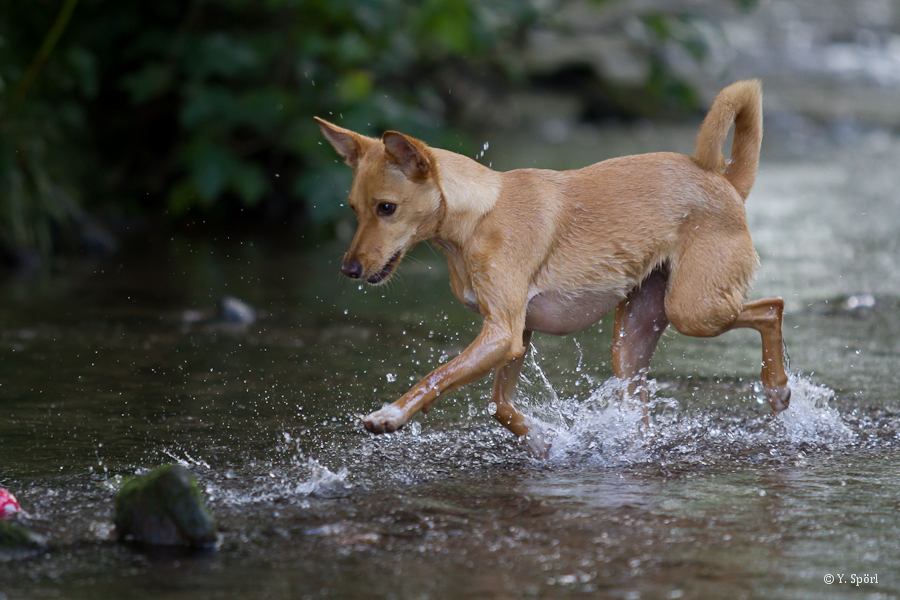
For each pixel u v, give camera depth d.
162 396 7.09
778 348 6.11
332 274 12.44
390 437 6.17
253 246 14.58
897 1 40.38
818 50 32.34
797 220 14.68
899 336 8.54
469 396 7.19
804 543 4.24
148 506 4.39
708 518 4.56
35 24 14.30
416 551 4.20
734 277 5.93
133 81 14.09
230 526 4.55
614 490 5.04
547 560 4.07
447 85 21.25
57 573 4.00
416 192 5.49
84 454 5.78
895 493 4.91
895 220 14.55
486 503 4.85
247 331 9.32
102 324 9.63
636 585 3.81
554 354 8.45
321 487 5.16
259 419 6.54
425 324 9.61
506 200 5.77
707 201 5.95
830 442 5.91
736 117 6.17
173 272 12.64
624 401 6.19
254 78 15.16
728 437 6.09
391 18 14.71
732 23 33.59
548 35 27.91
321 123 5.84
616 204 5.92
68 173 15.02
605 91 26.02
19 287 11.70
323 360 8.18
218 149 14.21
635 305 6.29
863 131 24.31
